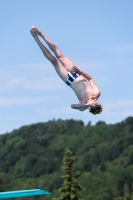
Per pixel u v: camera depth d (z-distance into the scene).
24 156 183.00
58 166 172.12
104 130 188.50
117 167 155.25
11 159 181.75
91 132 191.88
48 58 28.23
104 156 166.12
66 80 27.95
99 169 158.88
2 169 177.25
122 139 171.00
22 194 32.62
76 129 199.62
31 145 189.00
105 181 148.25
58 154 181.12
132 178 144.62
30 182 164.88
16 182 167.25
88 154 171.00
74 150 181.62
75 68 27.56
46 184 158.75
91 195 141.75
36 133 198.00
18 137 195.75
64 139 192.00
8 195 32.34
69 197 49.78
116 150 166.50
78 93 27.70
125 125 184.12
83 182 151.75
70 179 50.19
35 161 177.88
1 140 197.25
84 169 162.75
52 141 192.25
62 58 28.05
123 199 71.56
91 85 27.67
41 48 28.38
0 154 187.25
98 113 27.53
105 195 139.12
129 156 158.62
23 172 173.50
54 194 148.00
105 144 172.50
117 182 144.62
